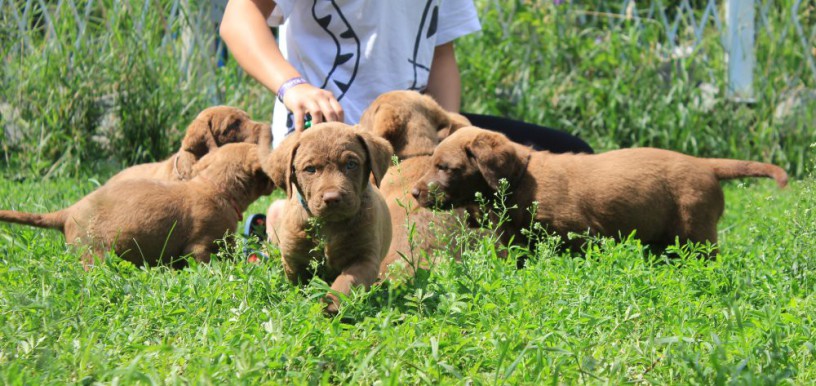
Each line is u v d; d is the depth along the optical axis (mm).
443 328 4082
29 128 10938
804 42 12109
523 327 4090
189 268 5254
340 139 4527
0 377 3268
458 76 7570
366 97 6727
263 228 6691
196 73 11586
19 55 11070
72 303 4398
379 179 4641
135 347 3809
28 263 5156
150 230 5801
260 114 11273
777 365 3588
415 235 5773
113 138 11211
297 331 4086
